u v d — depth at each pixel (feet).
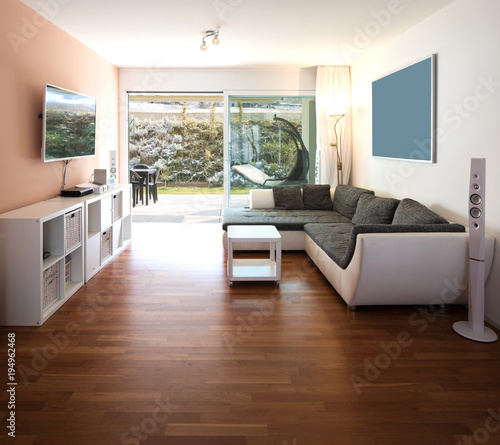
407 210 13.26
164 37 16.56
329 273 13.25
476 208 9.91
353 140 22.24
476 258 9.97
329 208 20.72
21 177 12.69
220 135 35.91
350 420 6.82
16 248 10.32
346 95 22.30
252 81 22.91
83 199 14.03
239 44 17.65
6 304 10.43
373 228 11.10
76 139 15.79
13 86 12.16
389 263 10.70
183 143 35.99
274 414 6.97
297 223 17.56
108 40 17.01
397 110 16.21
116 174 20.40
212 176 36.47
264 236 13.71
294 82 22.97
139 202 33.22
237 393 7.58
